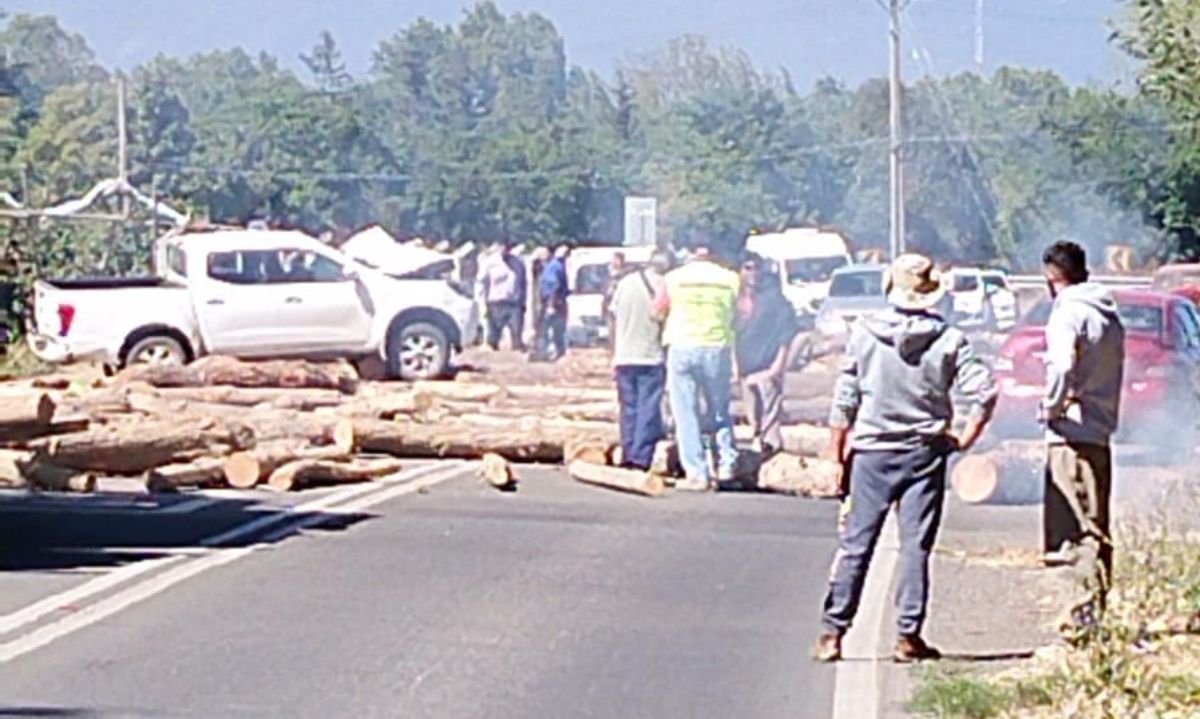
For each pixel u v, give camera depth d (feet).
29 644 54.03
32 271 181.68
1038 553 70.74
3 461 85.05
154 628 56.29
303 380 122.01
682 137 398.42
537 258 196.65
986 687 48.03
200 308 140.67
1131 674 46.93
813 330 147.13
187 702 47.67
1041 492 86.99
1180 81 87.15
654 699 48.52
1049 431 56.65
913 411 51.96
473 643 54.85
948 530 78.13
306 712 46.83
